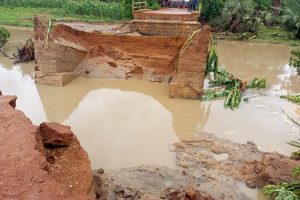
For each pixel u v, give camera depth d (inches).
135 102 742.5
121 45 878.4
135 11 1070.4
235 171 496.4
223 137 608.4
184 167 503.5
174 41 858.1
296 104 791.7
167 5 1362.0
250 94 845.8
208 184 462.9
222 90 842.2
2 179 293.9
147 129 619.2
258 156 539.8
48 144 400.5
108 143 557.6
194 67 745.6
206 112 713.6
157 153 539.2
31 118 633.0
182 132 620.1
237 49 1400.1
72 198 290.7
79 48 853.8
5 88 770.8
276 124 677.3
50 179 304.5
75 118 642.8
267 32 1743.4
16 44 1166.3
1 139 355.6
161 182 459.8
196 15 1050.7
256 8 1840.6
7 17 1608.0
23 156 327.3
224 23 1663.4
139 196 418.6
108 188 431.2
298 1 1665.8
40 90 775.7
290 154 559.5
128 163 504.7
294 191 399.2
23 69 917.2
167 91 815.1
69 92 775.7
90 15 1790.1
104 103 727.1
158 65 877.8
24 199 276.5
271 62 1213.1
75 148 408.2
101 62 878.4
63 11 1840.6
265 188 408.2
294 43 1553.9
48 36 779.4
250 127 655.8
